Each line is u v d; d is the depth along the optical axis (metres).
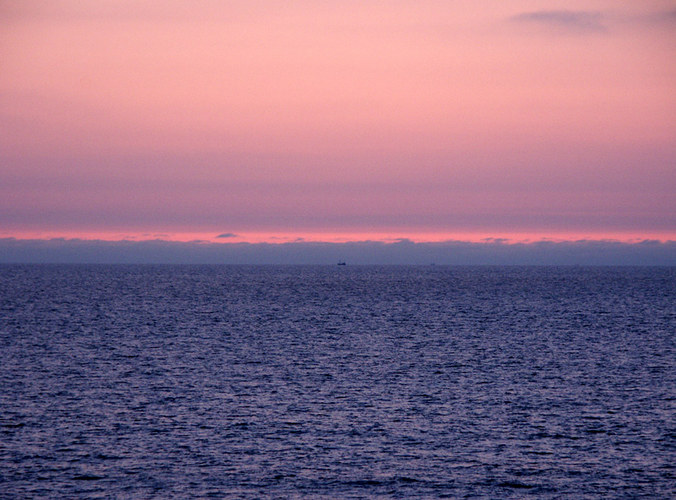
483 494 112.50
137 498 109.31
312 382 189.50
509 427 146.25
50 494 110.19
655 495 112.25
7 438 135.25
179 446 132.50
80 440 135.00
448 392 178.12
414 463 125.00
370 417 153.25
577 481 117.38
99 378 191.62
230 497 110.12
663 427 146.12
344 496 111.31
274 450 131.00
